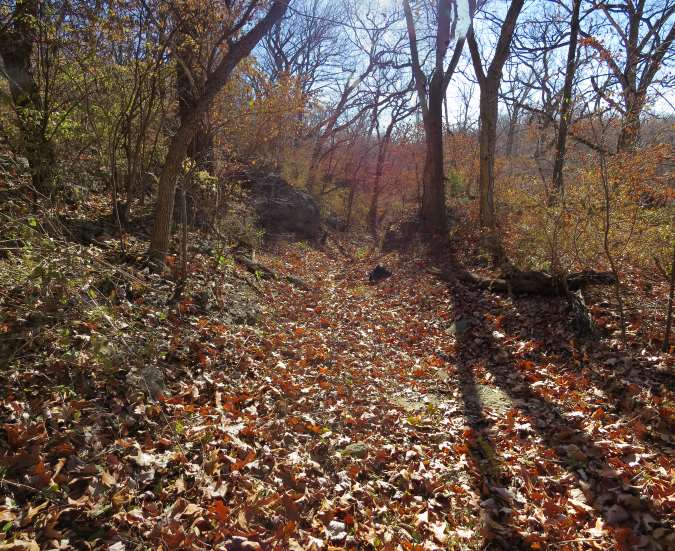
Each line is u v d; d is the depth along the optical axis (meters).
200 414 3.81
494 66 11.03
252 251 10.35
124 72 6.77
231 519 2.78
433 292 9.40
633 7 13.09
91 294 4.21
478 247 12.11
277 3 6.16
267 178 15.14
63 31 6.18
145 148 8.25
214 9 6.61
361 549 2.84
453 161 20.23
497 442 4.18
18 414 3.11
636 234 6.92
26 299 3.85
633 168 7.05
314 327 7.11
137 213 8.05
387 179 25.89
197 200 9.12
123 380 3.81
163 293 5.31
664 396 4.41
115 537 2.52
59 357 3.72
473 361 6.25
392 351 6.75
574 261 7.72
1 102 6.10
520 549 2.96
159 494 2.91
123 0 6.08
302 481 3.34
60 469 2.84
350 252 15.98
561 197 7.91
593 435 4.02
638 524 2.98
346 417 4.43
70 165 7.18
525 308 7.41
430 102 14.84
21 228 4.34
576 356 5.62
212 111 8.02
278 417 4.16
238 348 5.24
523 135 17.73
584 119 7.32
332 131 23.25
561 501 3.30
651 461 3.59
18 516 2.49
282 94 8.27
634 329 5.73
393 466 3.79
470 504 3.36
